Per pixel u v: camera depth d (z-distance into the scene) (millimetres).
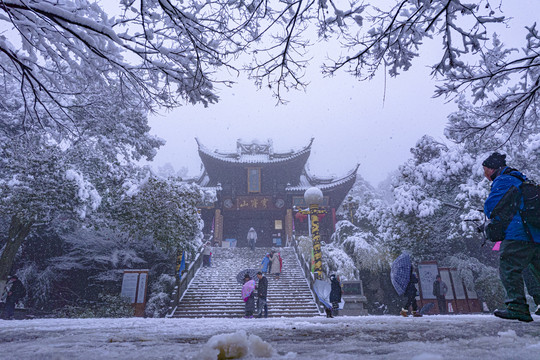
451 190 19844
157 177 14641
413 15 4016
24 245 18031
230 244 38000
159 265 19828
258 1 4184
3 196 11688
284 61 4508
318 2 4066
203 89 5102
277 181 38812
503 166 2730
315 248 17406
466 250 19594
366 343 1539
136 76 5215
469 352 1111
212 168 38781
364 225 28469
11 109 14383
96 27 4195
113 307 14539
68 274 18328
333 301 8461
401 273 6461
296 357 1133
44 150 11945
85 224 14047
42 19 4621
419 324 2559
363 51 4363
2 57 5852
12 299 11695
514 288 2422
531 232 2393
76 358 1165
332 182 38656
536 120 6277
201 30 4586
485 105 6016
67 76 5777
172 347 1502
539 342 1322
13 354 1292
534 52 4965
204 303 15094
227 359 1091
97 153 15531
